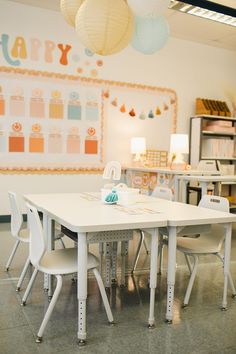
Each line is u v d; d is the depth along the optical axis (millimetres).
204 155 6051
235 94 6488
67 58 4953
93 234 1812
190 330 1926
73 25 2580
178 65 5883
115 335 1850
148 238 3779
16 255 3227
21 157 4742
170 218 1979
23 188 4789
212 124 5965
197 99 5926
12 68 4617
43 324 1776
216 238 2420
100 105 5234
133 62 5461
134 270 2906
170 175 4297
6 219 4715
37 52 4758
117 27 2148
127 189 2611
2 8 4520
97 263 1909
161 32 2527
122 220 1864
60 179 5016
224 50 6359
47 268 1812
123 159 5484
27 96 4723
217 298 2377
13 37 4602
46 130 4871
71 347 1724
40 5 4672
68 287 2492
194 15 4668
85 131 5145
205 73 6176
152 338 1828
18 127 4695
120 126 5430
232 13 4469
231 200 5809
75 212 2105
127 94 5449
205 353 1702
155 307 2207
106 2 2096
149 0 2127
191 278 2258
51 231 2332
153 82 5672
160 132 5789
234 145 6383
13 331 1863
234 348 1752
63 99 4957
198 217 2033
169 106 5852
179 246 2285
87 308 2162
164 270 2902
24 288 2451
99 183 5305
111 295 2383
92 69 5141
